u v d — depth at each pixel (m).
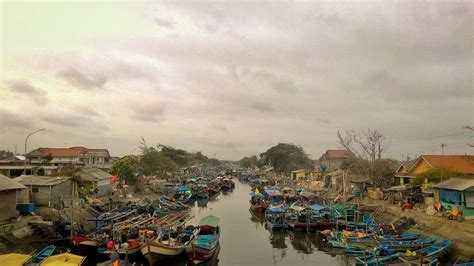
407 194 41.59
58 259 19.47
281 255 30.11
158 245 24.94
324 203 49.28
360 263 25.41
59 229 30.30
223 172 176.75
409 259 24.31
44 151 82.62
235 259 28.91
